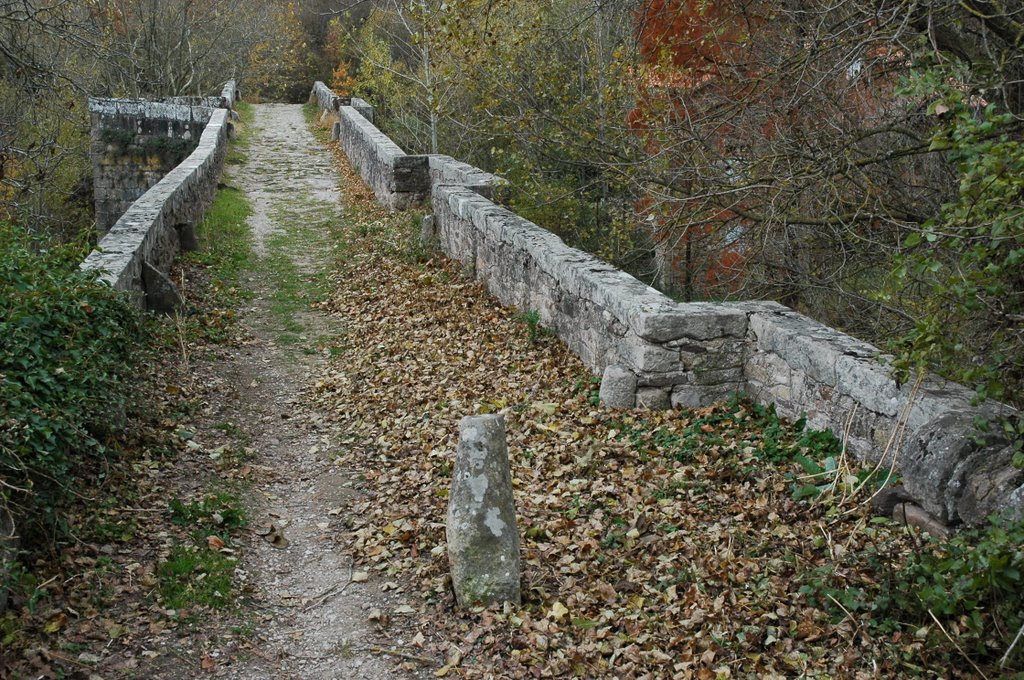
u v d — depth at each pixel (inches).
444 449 273.9
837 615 181.3
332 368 369.1
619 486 239.6
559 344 357.7
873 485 217.0
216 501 241.1
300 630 193.3
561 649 180.2
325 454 287.6
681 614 186.5
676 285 529.7
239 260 531.2
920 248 293.1
